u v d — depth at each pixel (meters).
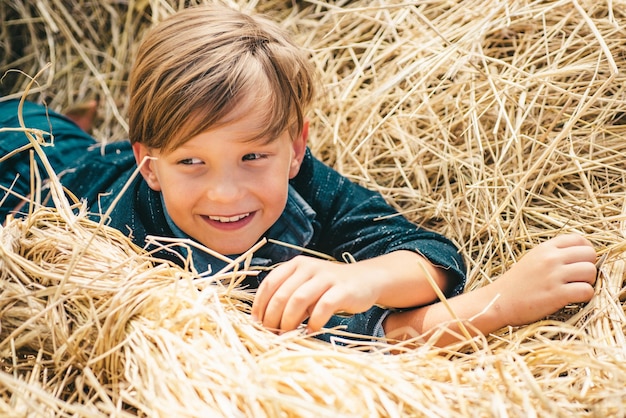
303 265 1.00
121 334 0.88
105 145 1.66
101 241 1.03
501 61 1.44
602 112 1.40
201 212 1.18
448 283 1.25
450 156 1.48
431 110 1.52
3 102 2.10
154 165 1.21
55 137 1.66
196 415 0.75
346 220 1.38
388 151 1.60
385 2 1.78
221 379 0.79
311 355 0.82
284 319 0.95
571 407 0.82
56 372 0.89
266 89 1.14
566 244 1.14
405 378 0.85
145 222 1.31
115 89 2.07
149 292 0.92
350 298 0.99
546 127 1.46
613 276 1.10
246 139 1.12
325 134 1.67
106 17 2.13
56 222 1.06
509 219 1.38
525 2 1.54
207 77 1.11
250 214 1.20
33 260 0.98
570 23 1.54
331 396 0.77
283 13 1.94
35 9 2.14
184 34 1.17
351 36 1.80
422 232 1.32
